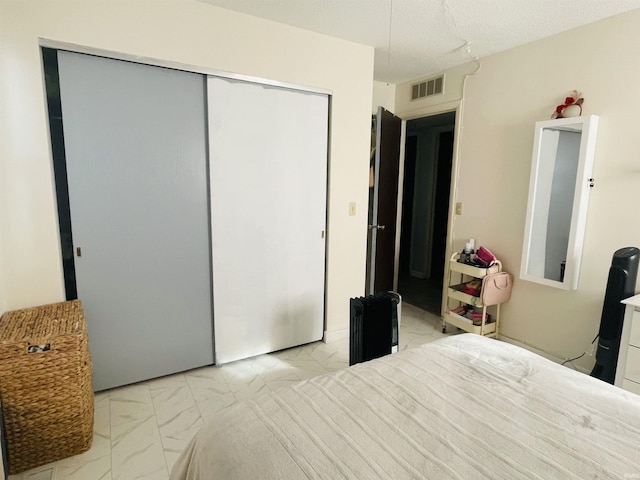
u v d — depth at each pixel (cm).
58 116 192
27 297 190
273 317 273
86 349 178
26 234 187
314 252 284
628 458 97
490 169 303
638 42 214
